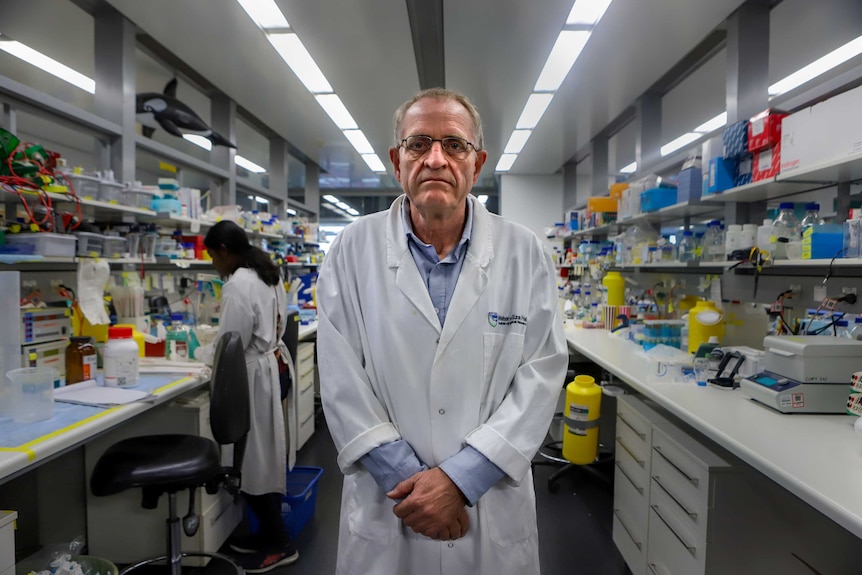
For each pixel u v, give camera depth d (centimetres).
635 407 178
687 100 379
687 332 230
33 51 292
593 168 479
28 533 176
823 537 130
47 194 168
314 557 196
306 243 536
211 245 210
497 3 241
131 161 254
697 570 132
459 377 96
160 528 182
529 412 95
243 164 609
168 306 272
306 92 357
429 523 86
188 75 338
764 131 176
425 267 104
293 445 235
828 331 181
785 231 178
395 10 246
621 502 188
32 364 164
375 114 400
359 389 96
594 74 322
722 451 137
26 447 110
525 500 102
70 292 197
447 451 95
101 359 191
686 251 264
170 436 161
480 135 104
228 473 162
